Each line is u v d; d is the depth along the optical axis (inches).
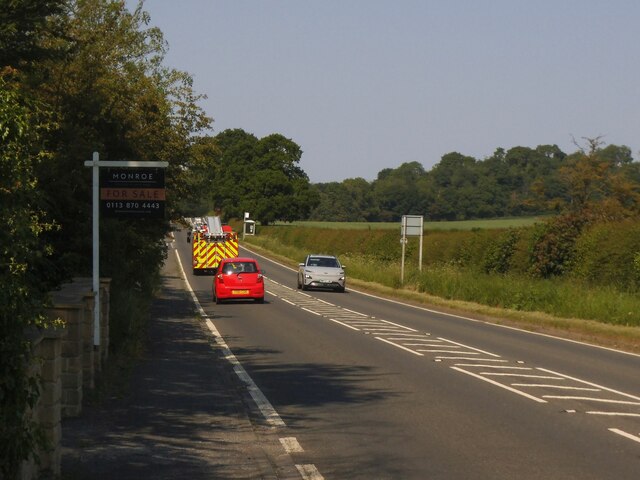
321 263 1857.8
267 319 1149.1
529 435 441.1
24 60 621.6
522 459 387.9
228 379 616.7
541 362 754.8
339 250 3034.0
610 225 1405.0
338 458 389.4
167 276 2193.7
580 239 1455.5
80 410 466.9
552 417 491.2
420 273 1809.8
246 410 501.0
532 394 572.7
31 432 281.4
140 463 367.6
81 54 981.8
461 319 1219.9
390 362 734.5
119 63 1232.8
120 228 864.9
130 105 1181.1
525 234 1659.7
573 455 395.9
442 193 5930.1
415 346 859.4
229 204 5315.0
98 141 839.1
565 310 1199.6
